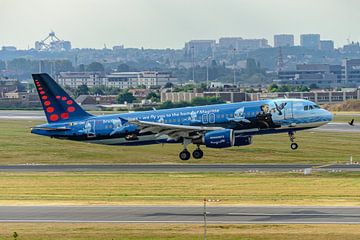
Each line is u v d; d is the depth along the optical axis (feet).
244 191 540.93
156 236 399.44
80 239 395.34
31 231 414.41
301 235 396.78
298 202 488.85
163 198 513.45
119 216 451.53
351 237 391.65
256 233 402.93
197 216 448.24
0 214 460.55
